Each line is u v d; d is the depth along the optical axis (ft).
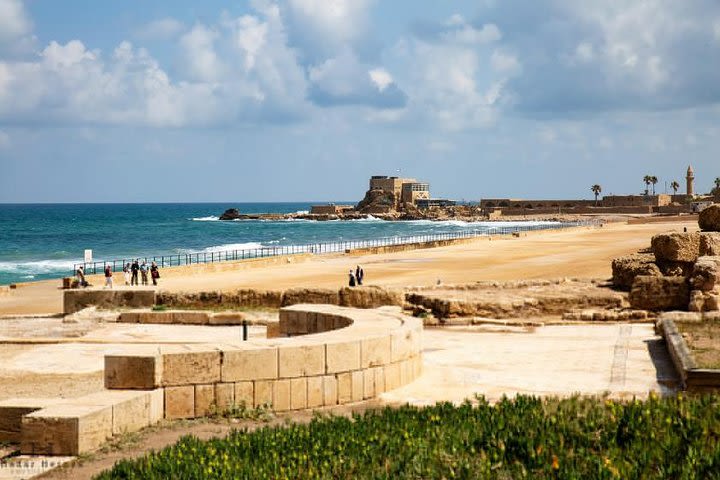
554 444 37.29
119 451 42.37
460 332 87.15
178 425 47.80
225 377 50.21
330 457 37.91
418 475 35.45
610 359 68.59
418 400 54.80
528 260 216.95
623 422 39.32
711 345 64.64
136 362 48.65
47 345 86.07
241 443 40.98
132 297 116.37
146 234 579.48
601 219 595.88
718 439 36.78
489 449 37.58
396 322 64.69
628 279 108.99
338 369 53.72
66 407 43.70
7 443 44.96
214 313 103.14
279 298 110.73
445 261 222.28
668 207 646.74
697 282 87.61
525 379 61.26
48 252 395.14
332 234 550.36
